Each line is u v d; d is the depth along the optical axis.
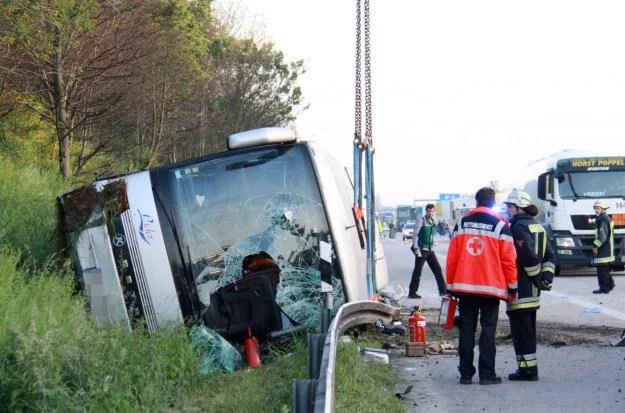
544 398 8.56
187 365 9.35
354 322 10.92
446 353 11.40
